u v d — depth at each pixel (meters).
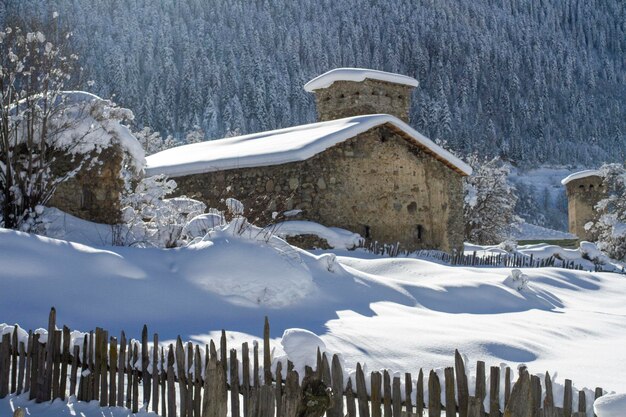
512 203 41.84
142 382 5.94
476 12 168.50
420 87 140.88
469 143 115.19
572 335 9.87
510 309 12.37
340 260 15.41
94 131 13.05
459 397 4.57
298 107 112.19
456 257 21.05
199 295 9.53
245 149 20.58
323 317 9.46
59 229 11.89
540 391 4.37
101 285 9.11
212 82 108.06
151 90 99.69
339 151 19.80
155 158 24.41
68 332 5.99
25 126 12.27
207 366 4.98
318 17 147.38
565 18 192.88
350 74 27.22
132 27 114.62
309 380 4.52
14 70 11.88
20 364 6.11
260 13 138.00
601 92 167.50
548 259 24.66
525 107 141.25
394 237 20.92
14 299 8.30
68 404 5.81
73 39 15.18
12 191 11.23
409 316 10.22
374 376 4.76
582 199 45.81
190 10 133.38
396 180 21.17
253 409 4.77
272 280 10.04
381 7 156.88
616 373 7.32
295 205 18.98
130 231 12.97
